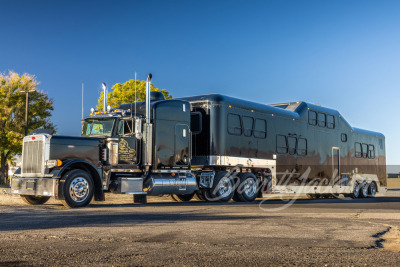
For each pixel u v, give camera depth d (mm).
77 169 12797
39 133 13195
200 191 16500
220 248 5797
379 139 25906
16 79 38500
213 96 16172
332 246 6062
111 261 4926
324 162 21172
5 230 7398
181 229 7656
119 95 35875
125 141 14211
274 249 5766
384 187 26000
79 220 8992
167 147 15172
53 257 5129
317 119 20938
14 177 13375
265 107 18125
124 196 19203
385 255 5414
